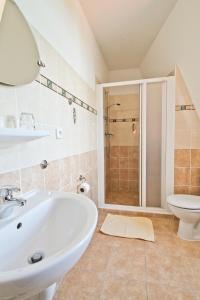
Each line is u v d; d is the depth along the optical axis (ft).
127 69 10.44
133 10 5.91
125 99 9.65
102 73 8.91
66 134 4.56
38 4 3.38
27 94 3.02
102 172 8.13
